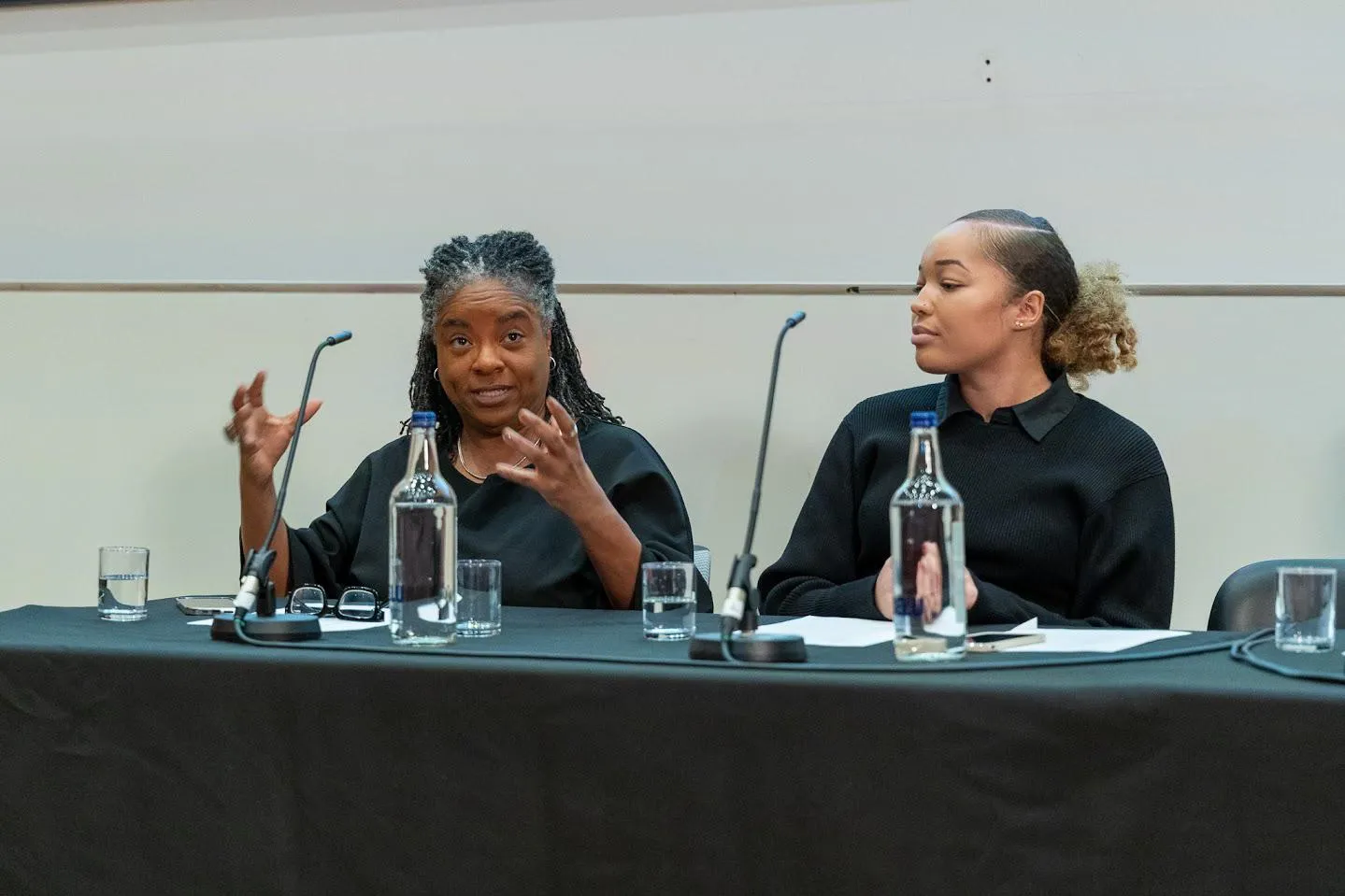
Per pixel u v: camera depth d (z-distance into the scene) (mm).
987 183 3725
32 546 4242
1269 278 3602
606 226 3939
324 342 2438
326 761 1802
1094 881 1578
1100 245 3676
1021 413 2928
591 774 1709
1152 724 1565
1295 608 1910
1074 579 2883
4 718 1924
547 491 2605
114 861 1881
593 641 2037
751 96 3852
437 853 1762
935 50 3742
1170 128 3627
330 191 4098
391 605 2064
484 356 2961
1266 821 1536
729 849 1669
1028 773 1591
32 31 4258
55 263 4242
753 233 3859
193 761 1851
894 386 3787
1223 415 3639
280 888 1816
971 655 1869
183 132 4172
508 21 3982
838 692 1637
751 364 3863
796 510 3836
